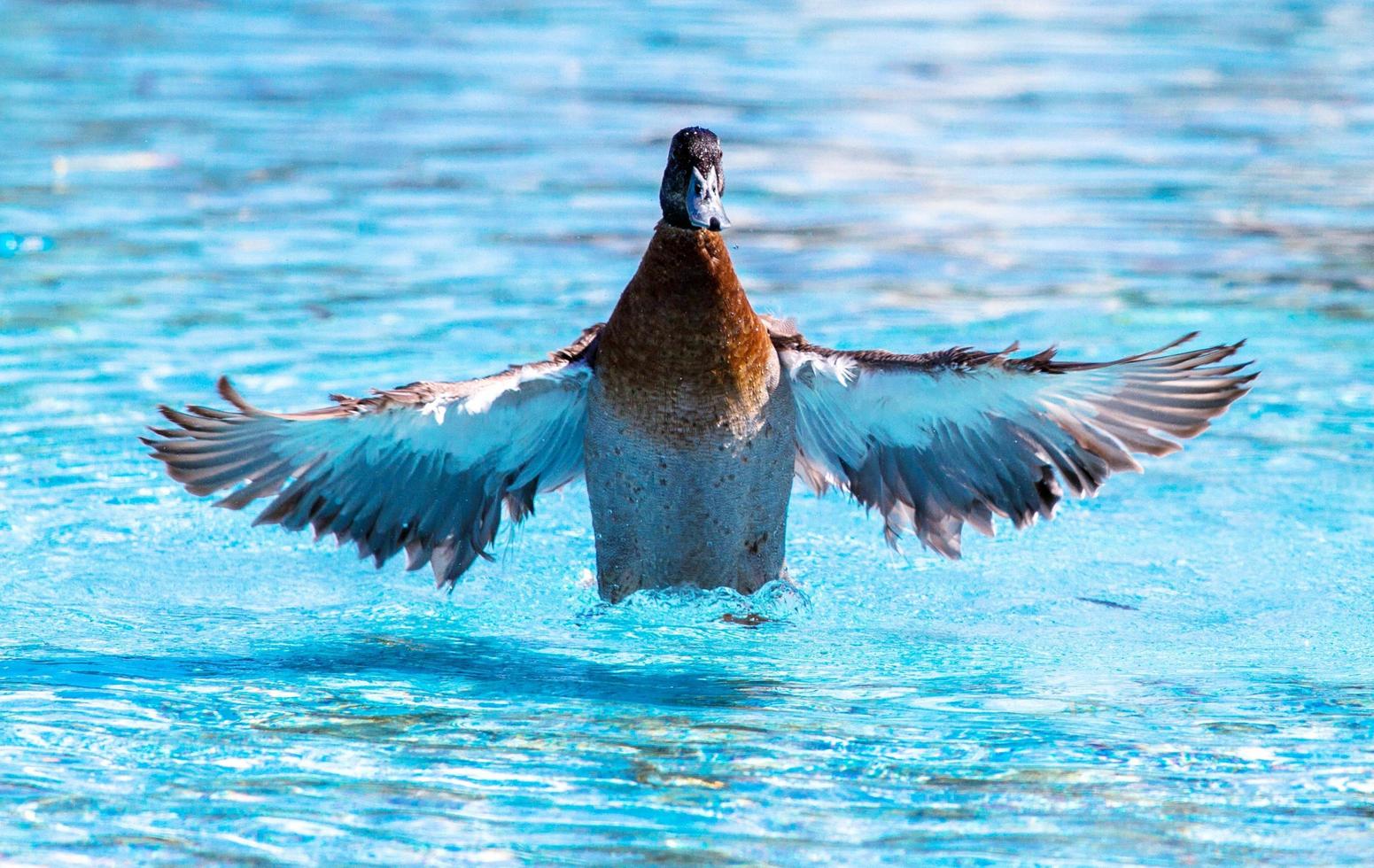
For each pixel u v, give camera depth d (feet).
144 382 47.85
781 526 34.78
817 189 75.72
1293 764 25.77
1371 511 40.16
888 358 33.71
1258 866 22.33
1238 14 128.77
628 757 26.04
